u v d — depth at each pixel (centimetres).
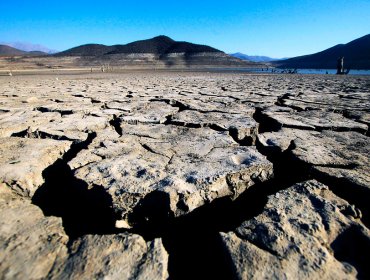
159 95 661
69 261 102
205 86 973
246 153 217
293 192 148
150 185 158
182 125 337
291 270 96
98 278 94
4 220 127
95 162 196
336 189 167
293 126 323
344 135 282
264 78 1689
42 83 1152
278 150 235
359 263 101
